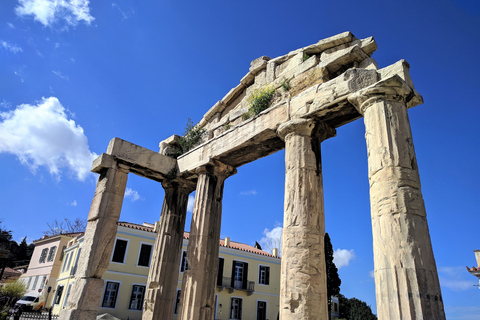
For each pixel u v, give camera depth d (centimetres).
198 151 1393
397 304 635
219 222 1287
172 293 1367
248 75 1392
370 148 812
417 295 626
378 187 755
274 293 3572
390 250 683
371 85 847
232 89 1465
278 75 1242
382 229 713
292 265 832
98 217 1232
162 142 1630
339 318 4981
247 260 3506
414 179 743
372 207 760
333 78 1059
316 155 978
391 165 754
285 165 984
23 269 5425
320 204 919
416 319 609
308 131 989
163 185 1534
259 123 1138
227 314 3219
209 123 1564
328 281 3161
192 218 1269
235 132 1232
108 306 2691
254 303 3406
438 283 654
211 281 1194
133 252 2922
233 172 1375
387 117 808
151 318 1284
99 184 1330
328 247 3275
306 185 916
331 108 945
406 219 693
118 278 2784
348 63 1027
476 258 1725
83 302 1101
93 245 1188
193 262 1184
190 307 1118
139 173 1448
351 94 891
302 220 872
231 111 1445
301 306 783
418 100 862
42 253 4438
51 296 3700
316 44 1119
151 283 1355
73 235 4222
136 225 3300
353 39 1059
